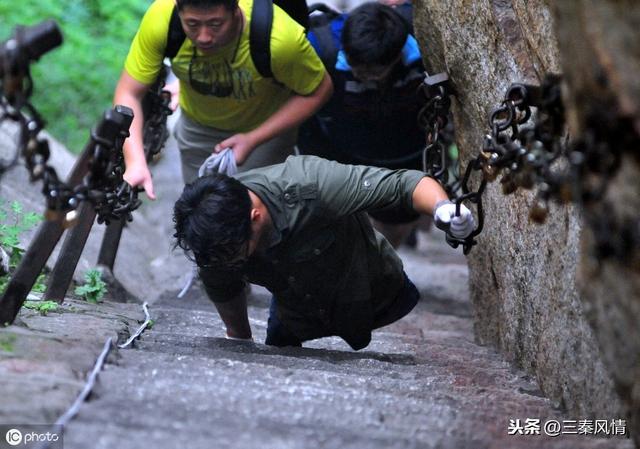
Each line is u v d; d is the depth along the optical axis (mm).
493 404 12398
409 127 19562
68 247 15539
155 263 26516
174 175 33844
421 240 36438
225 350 14266
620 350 9227
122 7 42438
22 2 40094
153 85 17859
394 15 18344
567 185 9031
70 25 40281
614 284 8883
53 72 37156
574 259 12398
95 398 9930
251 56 16344
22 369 10406
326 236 13703
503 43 14734
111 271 19531
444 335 21125
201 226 12602
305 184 13203
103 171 11039
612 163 8375
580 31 8523
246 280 14648
